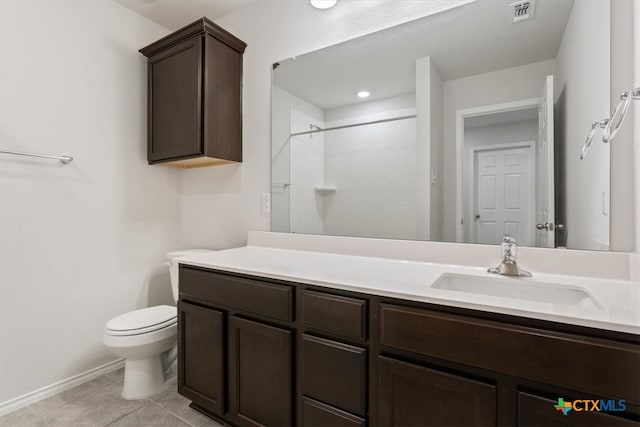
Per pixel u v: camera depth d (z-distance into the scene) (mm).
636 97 879
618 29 1113
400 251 1541
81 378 1893
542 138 1281
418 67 1543
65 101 1849
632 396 687
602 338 722
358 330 1037
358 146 1697
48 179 1780
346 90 1735
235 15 2152
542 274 1198
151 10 2164
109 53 2055
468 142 1424
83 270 1934
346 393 1060
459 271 1275
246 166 2104
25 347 1686
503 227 1349
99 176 2010
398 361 964
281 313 1215
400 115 1585
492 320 841
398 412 969
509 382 816
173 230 2438
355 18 1709
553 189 1261
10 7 1635
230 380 1383
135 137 2203
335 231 1757
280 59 1952
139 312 1827
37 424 1499
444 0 1484
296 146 1896
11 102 1642
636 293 947
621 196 1112
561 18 1254
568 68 1234
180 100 1955
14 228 1655
